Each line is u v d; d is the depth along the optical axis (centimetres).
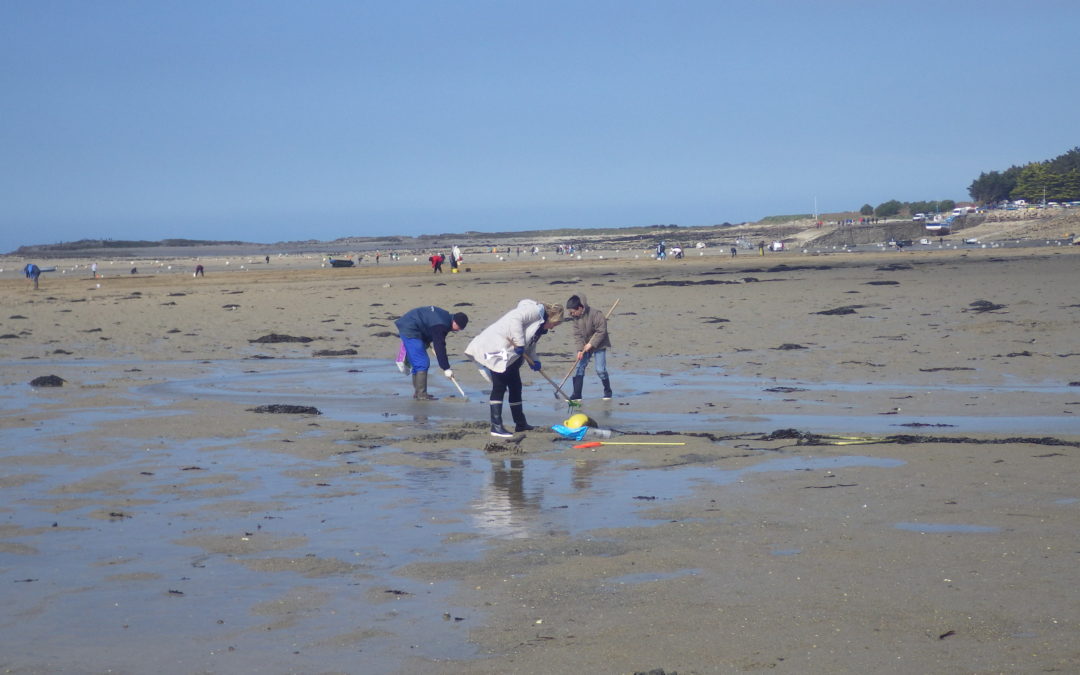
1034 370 1620
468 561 682
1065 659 489
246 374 1842
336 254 16438
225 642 543
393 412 1395
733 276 4734
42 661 519
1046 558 647
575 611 579
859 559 660
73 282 6256
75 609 598
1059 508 771
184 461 1043
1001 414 1254
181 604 605
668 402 1430
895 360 1780
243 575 661
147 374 1845
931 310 2625
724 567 653
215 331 2695
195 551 718
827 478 904
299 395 1570
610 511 813
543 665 504
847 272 4703
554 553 696
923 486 858
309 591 626
